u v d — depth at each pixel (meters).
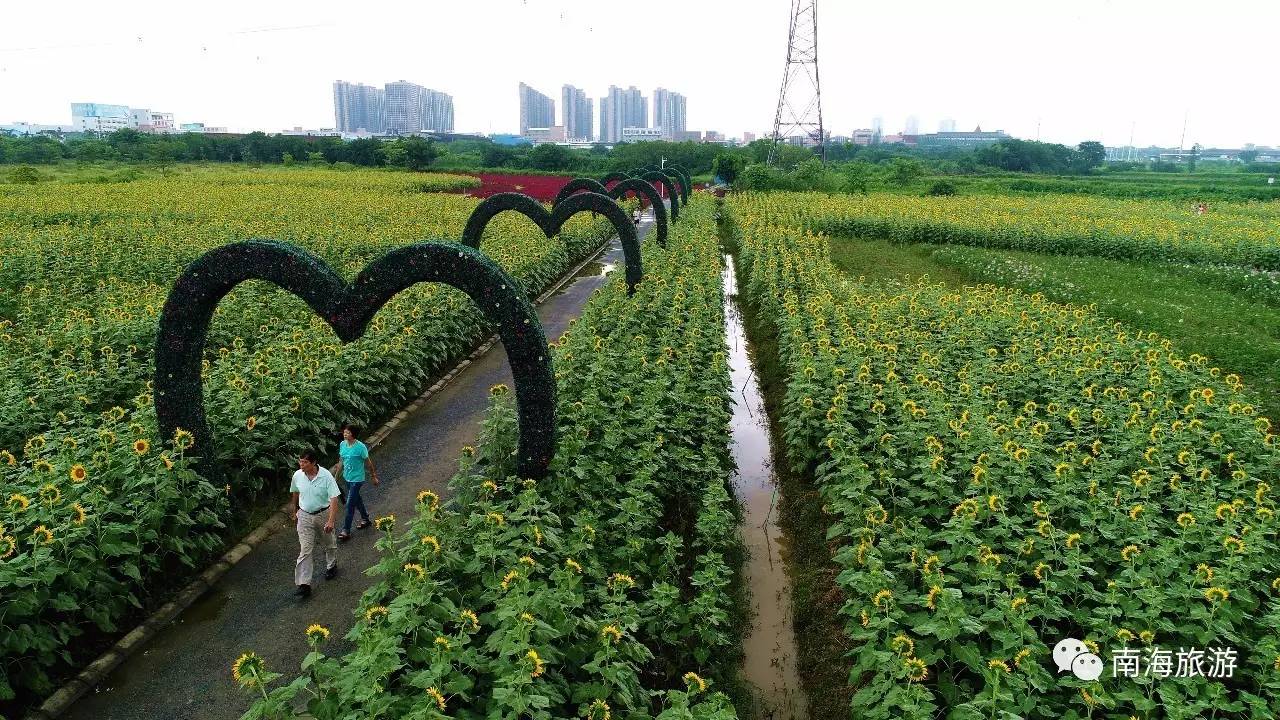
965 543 7.46
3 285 20.14
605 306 17.47
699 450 11.37
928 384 11.75
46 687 6.81
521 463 9.34
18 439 10.57
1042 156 107.06
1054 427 10.91
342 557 9.57
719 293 20.61
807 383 12.09
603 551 8.23
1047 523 7.43
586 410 10.73
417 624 6.10
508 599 6.18
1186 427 10.23
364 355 13.41
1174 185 75.81
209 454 9.62
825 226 36.66
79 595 7.30
